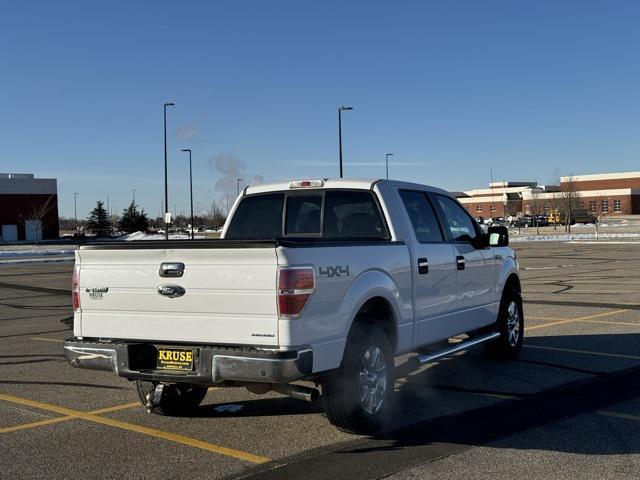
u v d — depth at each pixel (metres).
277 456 5.33
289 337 5.01
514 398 6.94
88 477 4.92
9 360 9.36
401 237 6.59
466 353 9.34
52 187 73.81
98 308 5.75
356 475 4.87
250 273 5.11
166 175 41.75
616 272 22.16
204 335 5.30
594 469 4.93
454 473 4.88
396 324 6.24
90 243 5.77
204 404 6.99
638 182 121.12
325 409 5.66
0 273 27.42
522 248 39.19
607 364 8.52
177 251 5.36
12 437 5.91
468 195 141.62
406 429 5.95
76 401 7.14
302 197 7.22
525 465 5.02
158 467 5.12
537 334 10.74
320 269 5.26
